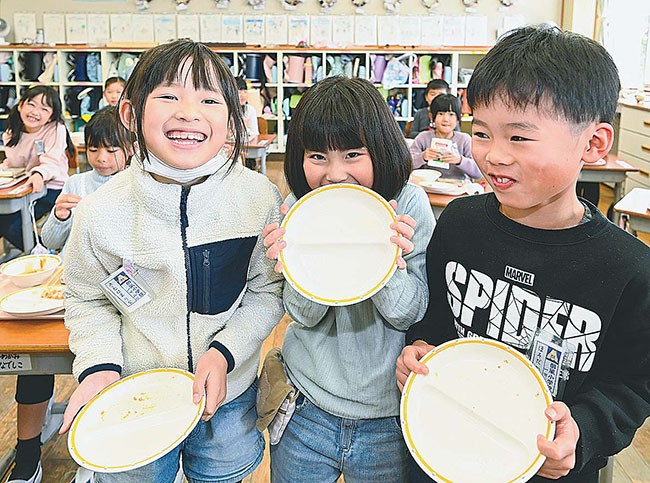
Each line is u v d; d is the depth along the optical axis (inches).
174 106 45.3
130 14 317.1
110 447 42.8
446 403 41.1
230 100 48.3
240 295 52.6
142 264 49.4
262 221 51.6
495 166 36.0
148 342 51.7
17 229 147.9
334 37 317.7
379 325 49.4
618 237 39.4
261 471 87.3
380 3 314.5
